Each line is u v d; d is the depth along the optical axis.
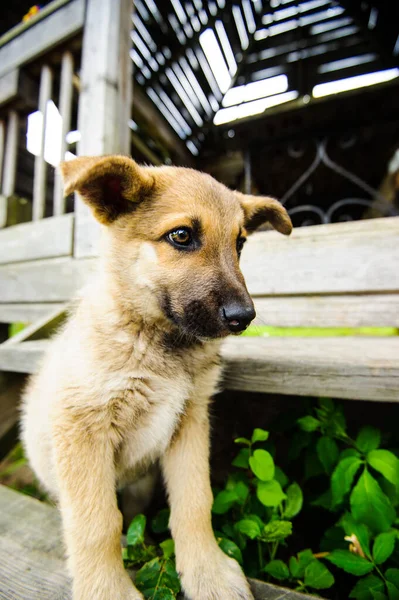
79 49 0.65
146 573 0.26
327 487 0.39
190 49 0.95
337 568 0.33
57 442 0.28
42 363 0.36
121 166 0.30
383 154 0.96
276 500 0.30
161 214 0.31
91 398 0.28
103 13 0.58
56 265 0.58
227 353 0.36
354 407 0.41
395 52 0.92
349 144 0.94
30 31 0.67
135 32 0.84
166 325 0.31
